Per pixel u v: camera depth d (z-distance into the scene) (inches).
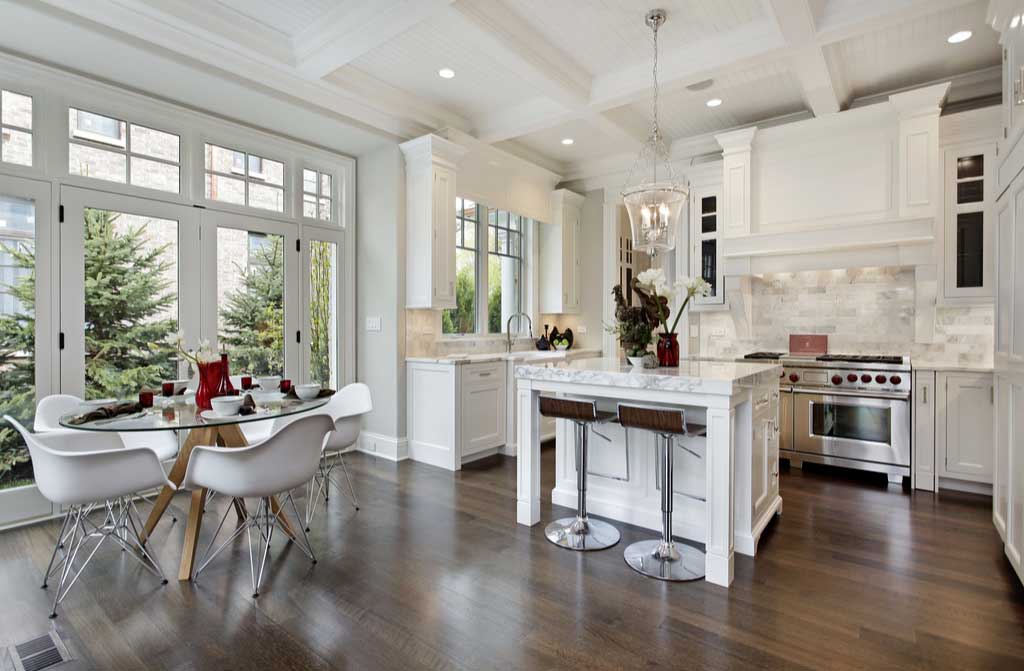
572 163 216.4
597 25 117.8
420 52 129.5
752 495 99.5
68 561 84.6
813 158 157.2
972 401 130.3
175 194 134.4
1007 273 92.0
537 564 94.8
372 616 77.9
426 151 160.4
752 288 181.5
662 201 109.7
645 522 111.3
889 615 77.5
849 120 149.6
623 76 137.9
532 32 119.3
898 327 157.9
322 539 105.8
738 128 177.3
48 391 114.7
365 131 155.2
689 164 192.4
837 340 167.5
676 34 121.7
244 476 84.4
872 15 102.4
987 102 142.5
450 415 157.2
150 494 129.8
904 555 97.7
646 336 109.5
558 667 66.4
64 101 116.4
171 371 133.8
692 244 183.2
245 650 69.9
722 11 113.2
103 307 123.0
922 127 139.3
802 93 150.3
